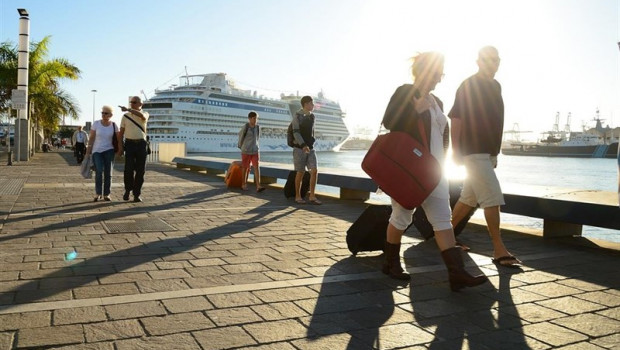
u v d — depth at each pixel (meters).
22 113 22.19
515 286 3.76
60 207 7.55
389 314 3.10
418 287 3.71
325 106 103.44
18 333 2.64
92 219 6.46
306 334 2.74
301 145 8.49
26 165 19.31
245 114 85.38
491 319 3.04
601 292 3.62
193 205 8.15
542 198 5.56
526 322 3.00
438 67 3.67
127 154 8.48
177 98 78.56
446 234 3.66
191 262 4.28
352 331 2.80
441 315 3.10
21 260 4.23
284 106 93.94
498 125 4.48
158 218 6.67
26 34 22.19
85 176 8.35
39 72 27.67
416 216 5.45
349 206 8.31
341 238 5.50
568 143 96.38
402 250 5.03
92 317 2.90
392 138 3.68
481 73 4.48
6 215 6.64
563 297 3.50
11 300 3.17
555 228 5.73
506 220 8.93
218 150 82.00
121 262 4.23
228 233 5.68
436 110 3.75
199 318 2.93
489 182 4.44
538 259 4.68
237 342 2.60
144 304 3.15
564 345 2.65
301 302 3.28
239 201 8.84
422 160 3.59
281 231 5.87
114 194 9.55
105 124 8.38
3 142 58.00
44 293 3.33
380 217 4.45
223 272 3.97
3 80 26.84
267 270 4.07
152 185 11.70
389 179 3.64
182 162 18.25
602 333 2.83
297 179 8.66
